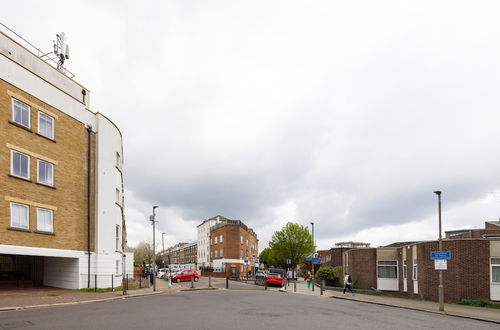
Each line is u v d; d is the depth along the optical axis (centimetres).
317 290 3741
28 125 2319
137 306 1748
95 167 2839
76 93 2873
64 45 2997
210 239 8969
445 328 1355
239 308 1719
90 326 1145
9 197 2127
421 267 2839
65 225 2506
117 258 3058
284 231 7038
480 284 2575
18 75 2262
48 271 2673
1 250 2050
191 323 1236
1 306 1619
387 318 1578
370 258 3609
